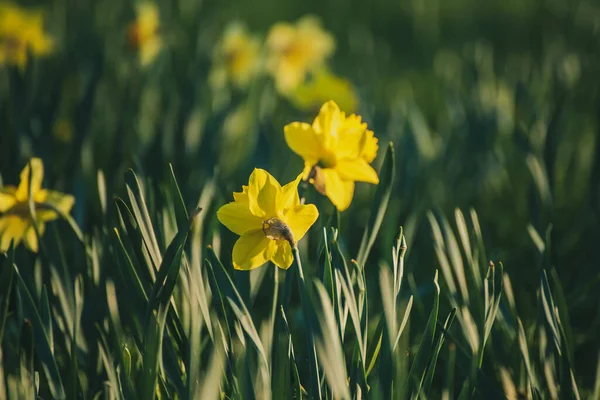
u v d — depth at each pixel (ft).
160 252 4.91
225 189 5.74
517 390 5.00
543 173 5.77
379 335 4.83
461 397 4.77
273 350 4.84
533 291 5.84
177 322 4.79
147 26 7.91
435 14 12.28
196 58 7.65
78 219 5.54
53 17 9.71
